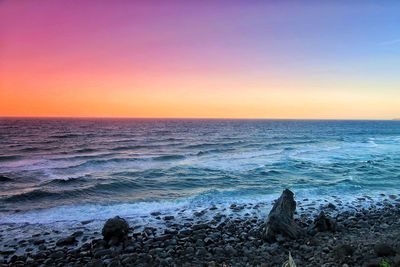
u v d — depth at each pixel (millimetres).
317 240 11344
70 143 53406
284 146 50781
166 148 47000
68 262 10328
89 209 16500
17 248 11609
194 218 15211
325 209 16750
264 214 15820
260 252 10633
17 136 67500
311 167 29688
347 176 25641
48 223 14320
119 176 24859
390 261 8453
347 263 8969
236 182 23438
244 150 44312
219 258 10211
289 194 13234
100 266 9734
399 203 18203
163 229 13648
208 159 35094
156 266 9734
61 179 22672
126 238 12047
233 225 14016
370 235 12227
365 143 58438
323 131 109750
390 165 31047
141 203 17766
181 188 21625
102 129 102688
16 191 19969
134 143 55188
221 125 160375
